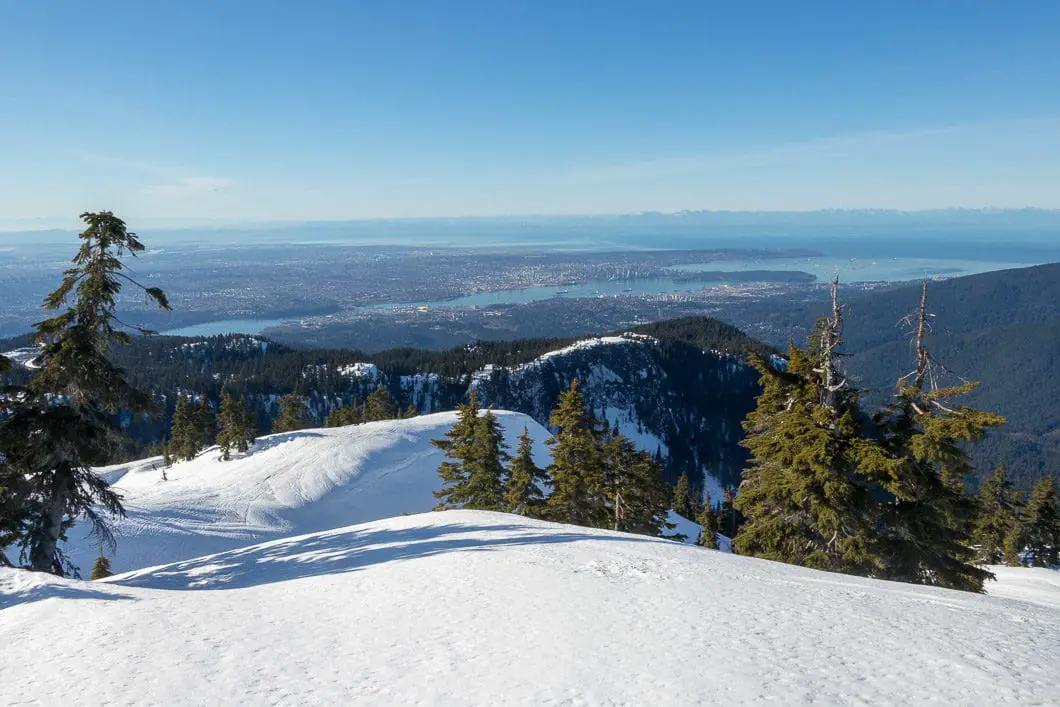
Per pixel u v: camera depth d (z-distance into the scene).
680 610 8.29
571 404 28.84
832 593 9.48
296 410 91.12
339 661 6.70
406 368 165.50
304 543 18.75
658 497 32.50
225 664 6.73
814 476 16.98
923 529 17.17
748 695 5.38
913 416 17.19
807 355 18.14
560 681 5.84
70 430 16.58
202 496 54.22
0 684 6.50
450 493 34.66
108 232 16.36
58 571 17.88
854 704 5.17
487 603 8.99
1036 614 8.48
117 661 6.98
